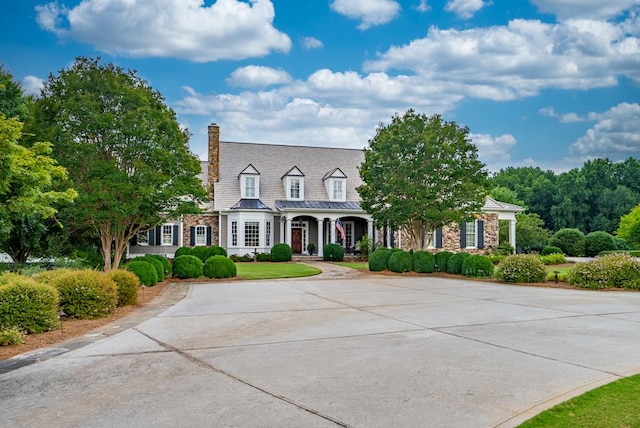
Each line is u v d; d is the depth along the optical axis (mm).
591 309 12055
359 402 5191
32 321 9023
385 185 23578
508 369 6473
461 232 33938
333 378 6102
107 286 11086
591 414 4641
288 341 8359
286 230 32938
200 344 8156
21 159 10078
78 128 16922
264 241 32969
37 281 10289
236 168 35844
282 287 17188
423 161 23469
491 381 5918
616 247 37219
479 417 4707
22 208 10883
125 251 27109
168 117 19188
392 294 15211
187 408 5059
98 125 17016
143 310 12000
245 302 13352
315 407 5051
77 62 18109
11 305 8812
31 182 10695
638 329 9375
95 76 17562
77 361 7059
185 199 21906
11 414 4953
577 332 9078
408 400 5238
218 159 35062
